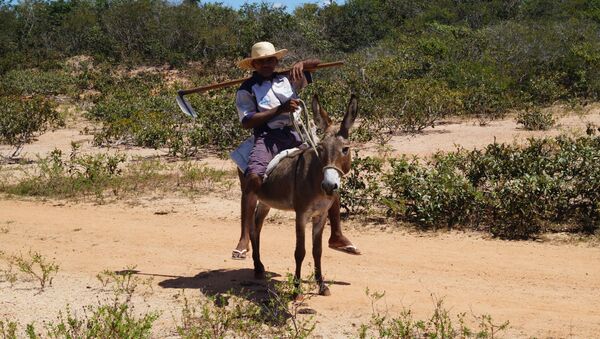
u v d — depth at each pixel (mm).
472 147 16438
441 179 9656
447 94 20734
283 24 42875
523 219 8922
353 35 45906
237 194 12016
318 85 23188
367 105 20125
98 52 44250
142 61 42969
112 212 10945
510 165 10570
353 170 10906
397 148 16828
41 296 6566
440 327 5398
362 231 9297
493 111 22250
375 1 48500
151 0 46500
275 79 6543
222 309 5656
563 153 10195
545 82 23984
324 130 5762
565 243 8391
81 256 8273
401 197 10047
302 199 5980
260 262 7086
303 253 6145
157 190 12500
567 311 6031
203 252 8383
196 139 17281
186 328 5609
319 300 6312
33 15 49969
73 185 12859
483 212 9422
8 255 8352
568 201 9234
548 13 40844
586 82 25453
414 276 7188
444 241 8688
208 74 40375
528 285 6848
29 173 14930
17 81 35219
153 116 19594
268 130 6547
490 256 7930
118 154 16000
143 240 9055
